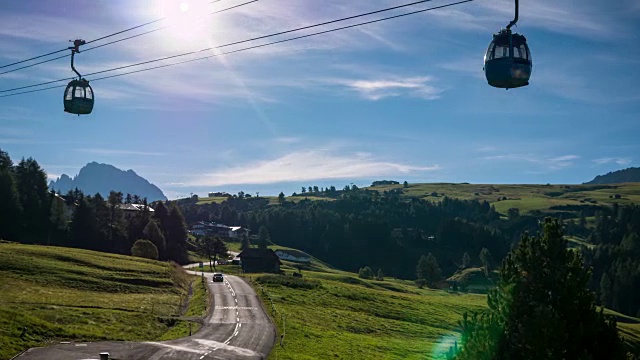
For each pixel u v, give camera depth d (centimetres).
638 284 19238
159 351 4388
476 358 2998
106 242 17012
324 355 5150
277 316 7119
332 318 7881
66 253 10356
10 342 3972
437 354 6384
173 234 19262
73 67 3625
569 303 2998
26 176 17875
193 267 16688
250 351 4819
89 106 3728
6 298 6253
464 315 3284
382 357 5619
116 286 8556
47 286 7619
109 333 5091
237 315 7075
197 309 7512
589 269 3150
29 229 16125
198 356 4369
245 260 16238
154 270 10494
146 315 6322
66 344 4253
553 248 3106
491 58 2805
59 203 17350
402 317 9269
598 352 2978
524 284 3083
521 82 2797
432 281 19625
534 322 2869
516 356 2917
